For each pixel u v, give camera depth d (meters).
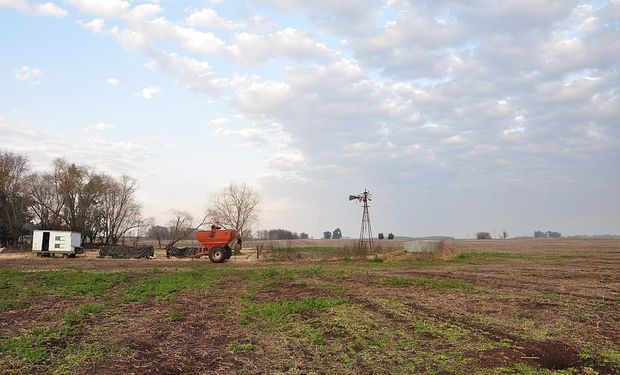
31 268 32.03
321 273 26.47
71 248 48.00
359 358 8.78
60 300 16.17
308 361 8.63
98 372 7.96
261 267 33.09
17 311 13.91
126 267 33.62
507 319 12.27
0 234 69.88
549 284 20.55
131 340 10.31
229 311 14.16
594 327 11.27
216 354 9.17
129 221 76.56
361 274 25.84
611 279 22.83
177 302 15.92
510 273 26.44
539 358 8.68
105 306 14.82
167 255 47.38
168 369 8.15
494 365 8.27
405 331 10.97
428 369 8.03
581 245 86.19
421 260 39.09
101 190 73.31
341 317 12.73
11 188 69.81
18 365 8.29
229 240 42.06
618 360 8.53
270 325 11.95
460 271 28.00
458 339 10.12
